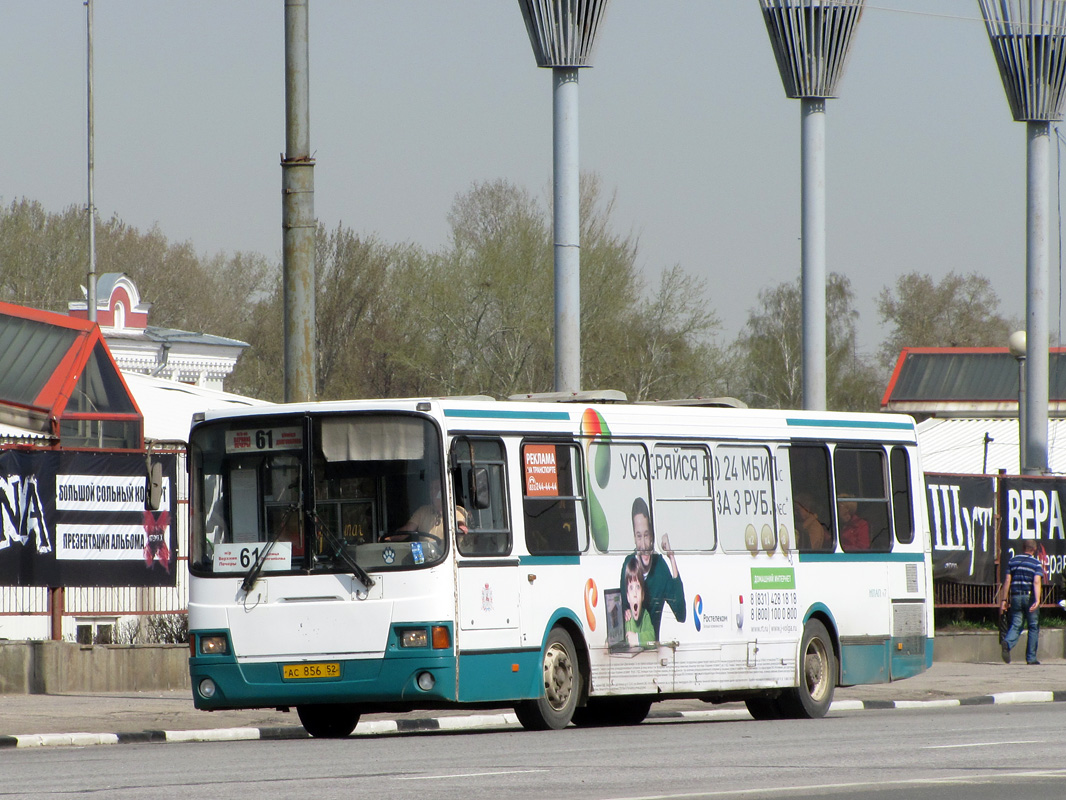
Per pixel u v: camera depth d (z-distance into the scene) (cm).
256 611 6022
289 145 6944
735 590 7038
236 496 6134
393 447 5978
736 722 6994
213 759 4912
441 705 6116
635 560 6631
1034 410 14000
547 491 6338
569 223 9431
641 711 7444
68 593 8619
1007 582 11431
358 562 5938
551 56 9419
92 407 11888
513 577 6125
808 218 11356
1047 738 5644
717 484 7050
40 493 8469
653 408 6856
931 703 8494
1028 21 13725
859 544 7681
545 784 4006
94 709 7356
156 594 9019
